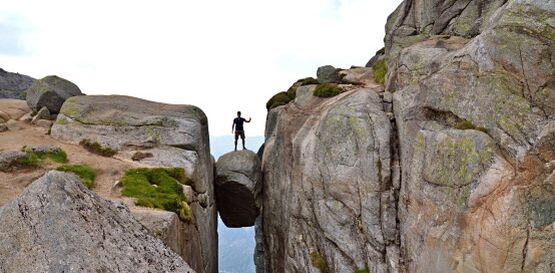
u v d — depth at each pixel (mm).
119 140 26859
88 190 8867
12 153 21531
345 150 22969
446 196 15008
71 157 24281
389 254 19438
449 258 14102
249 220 36500
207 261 25719
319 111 28719
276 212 31438
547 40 14367
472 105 15625
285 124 31891
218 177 33625
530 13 15359
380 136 21875
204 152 29562
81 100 30234
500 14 18250
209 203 28469
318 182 24312
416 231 17203
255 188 33969
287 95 41656
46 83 32844
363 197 21281
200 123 30188
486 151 13734
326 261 22891
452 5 28406
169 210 18953
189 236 19656
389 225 19969
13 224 8086
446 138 15938
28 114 32375
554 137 12133
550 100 13383
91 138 26828
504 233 11922
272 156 33906
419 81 20984
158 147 26641
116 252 7871
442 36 26391
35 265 7297
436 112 17984
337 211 22500
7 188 18859
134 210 16625
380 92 26250
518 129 13414
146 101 32094
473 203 13477
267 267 33688
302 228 25516
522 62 14477
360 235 21141
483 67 15641
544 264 11148
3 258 7766
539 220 11484
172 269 8344
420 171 17500
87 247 7566
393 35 31578
